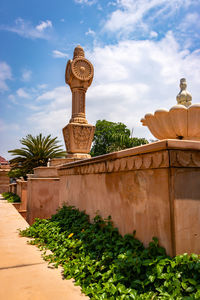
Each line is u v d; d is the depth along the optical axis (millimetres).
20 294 1960
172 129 3625
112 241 2744
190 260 1894
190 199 2100
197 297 1545
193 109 3346
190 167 2150
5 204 9828
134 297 1744
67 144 8797
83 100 8766
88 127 8422
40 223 4844
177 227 1986
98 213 3502
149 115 3814
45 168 7781
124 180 2799
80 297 1909
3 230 4551
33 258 2906
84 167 4062
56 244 3303
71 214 4277
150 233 2275
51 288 2080
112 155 2947
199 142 2180
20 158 13148
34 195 7430
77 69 8602
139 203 2480
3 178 19859
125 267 2107
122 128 38875
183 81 4391
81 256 2719
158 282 1854
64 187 5418
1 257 2930
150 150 2229
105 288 1938
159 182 2189
